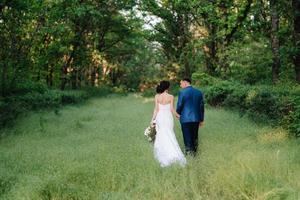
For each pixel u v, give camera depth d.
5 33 19.17
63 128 13.48
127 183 6.73
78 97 27.09
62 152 9.15
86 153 8.95
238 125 12.90
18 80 20.62
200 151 9.12
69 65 35.19
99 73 54.69
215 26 27.62
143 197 6.04
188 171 7.24
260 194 5.88
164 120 9.22
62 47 29.66
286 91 14.26
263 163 7.21
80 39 33.91
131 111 20.45
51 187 6.34
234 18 24.81
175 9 33.16
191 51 33.12
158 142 9.07
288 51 16.84
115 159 7.99
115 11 37.50
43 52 28.48
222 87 20.09
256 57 21.67
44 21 25.25
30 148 9.89
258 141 10.10
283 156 7.91
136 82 62.38
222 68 25.91
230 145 9.50
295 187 6.00
